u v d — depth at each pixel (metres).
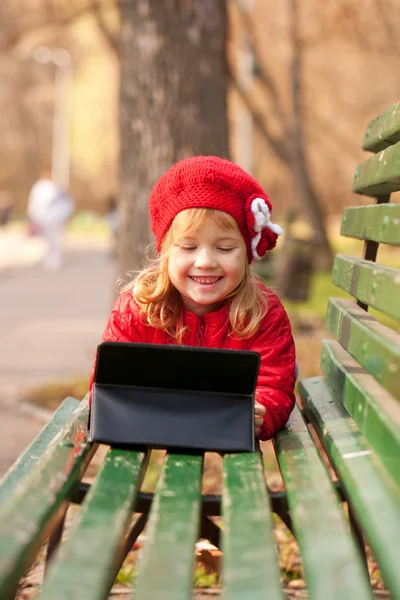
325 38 16.62
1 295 15.12
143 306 2.98
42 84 50.38
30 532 1.76
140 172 6.61
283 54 18.88
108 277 19.25
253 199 2.85
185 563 1.69
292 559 3.67
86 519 1.92
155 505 2.04
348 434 2.50
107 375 2.54
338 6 15.77
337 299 3.39
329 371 3.10
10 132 52.25
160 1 6.50
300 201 17.67
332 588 1.56
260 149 29.70
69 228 46.00
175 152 6.56
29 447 2.58
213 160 2.88
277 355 2.91
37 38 14.45
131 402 2.53
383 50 16.30
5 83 50.66
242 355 2.46
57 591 1.55
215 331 2.97
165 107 6.53
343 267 3.11
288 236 11.59
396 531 1.73
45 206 21.25
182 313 3.01
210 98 6.62
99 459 5.00
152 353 2.46
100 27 13.96
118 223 6.76
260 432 2.73
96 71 40.88
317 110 22.00
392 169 2.56
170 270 2.89
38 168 53.69
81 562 1.68
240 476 2.26
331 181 30.36
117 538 1.81
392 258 19.38
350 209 3.25
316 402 3.02
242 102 17.92
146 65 6.55
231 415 2.52
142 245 6.66
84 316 12.40
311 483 2.17
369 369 2.27
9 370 8.15
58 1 13.56
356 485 2.02
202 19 6.56
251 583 1.59
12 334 10.50
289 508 2.13
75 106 46.78
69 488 2.14
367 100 21.92
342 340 2.81
